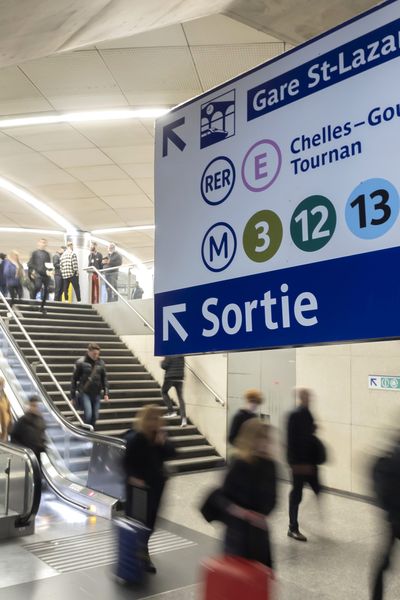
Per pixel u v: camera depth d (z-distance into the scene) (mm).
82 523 7324
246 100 2109
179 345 2250
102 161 15250
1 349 12406
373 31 1737
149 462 5449
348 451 8672
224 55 9391
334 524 7074
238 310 2033
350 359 8789
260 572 2582
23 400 10836
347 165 1751
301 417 6531
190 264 2250
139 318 14867
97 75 10164
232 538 3713
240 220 2070
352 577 5270
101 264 18672
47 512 7891
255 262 1995
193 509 7875
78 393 10516
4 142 13773
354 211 1715
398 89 1648
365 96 1732
